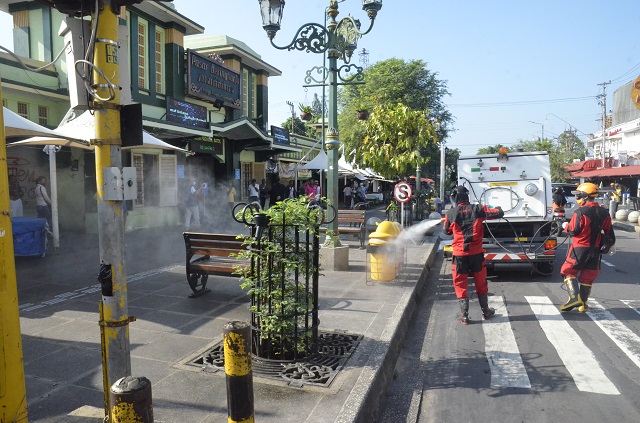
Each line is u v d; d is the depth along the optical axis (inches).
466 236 253.9
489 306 289.3
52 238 446.9
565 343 222.8
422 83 1542.8
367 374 168.2
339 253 353.1
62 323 223.5
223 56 794.2
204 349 191.0
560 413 158.1
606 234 263.3
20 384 97.0
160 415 141.2
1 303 93.0
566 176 2015.3
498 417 156.6
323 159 771.4
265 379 164.7
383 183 1673.2
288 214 181.2
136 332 213.6
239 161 838.5
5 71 441.4
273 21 332.8
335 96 362.0
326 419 138.1
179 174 682.8
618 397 168.7
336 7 350.6
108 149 120.9
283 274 178.5
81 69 120.3
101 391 157.2
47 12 498.3
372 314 241.4
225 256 263.4
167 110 567.2
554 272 390.3
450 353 214.5
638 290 325.4
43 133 279.0
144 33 592.4
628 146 1640.0
